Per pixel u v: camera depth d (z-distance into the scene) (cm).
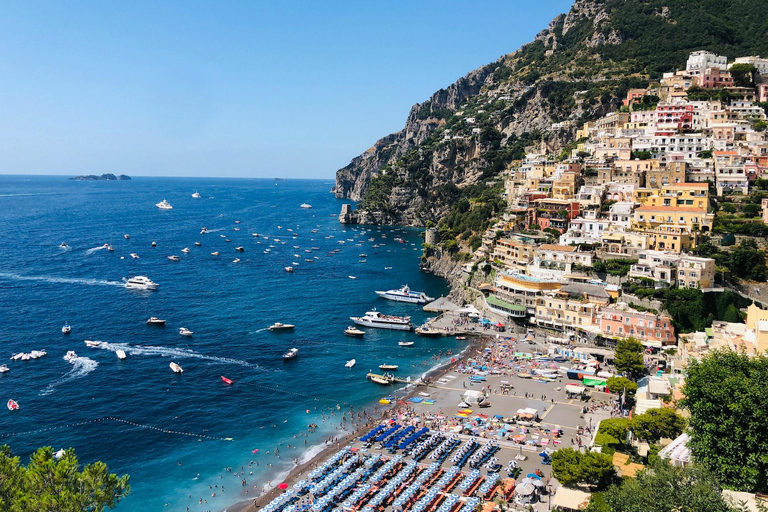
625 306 17362
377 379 15712
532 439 12000
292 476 11106
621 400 13538
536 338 18838
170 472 11281
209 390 15050
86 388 14912
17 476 5991
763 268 17038
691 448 8081
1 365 16162
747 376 8019
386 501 9856
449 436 12275
